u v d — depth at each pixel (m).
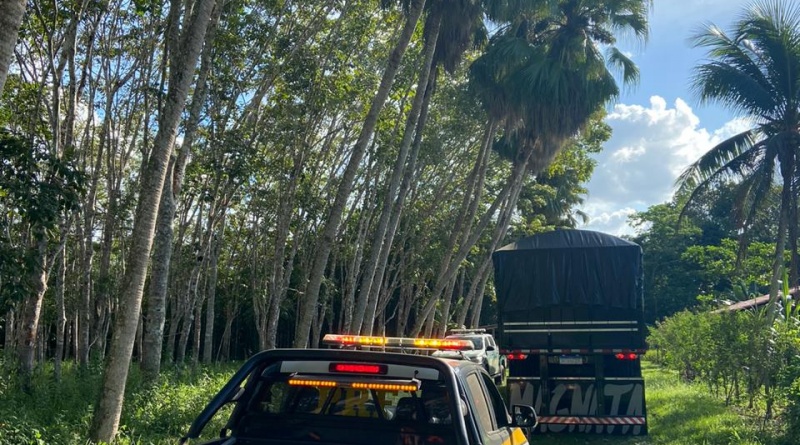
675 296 56.19
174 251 28.66
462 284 44.62
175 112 9.72
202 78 14.69
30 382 13.63
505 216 29.64
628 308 12.84
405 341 6.07
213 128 18.42
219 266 39.88
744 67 21.22
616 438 12.31
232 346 50.25
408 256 40.16
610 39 24.22
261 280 31.58
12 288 10.34
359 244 29.95
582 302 12.91
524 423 6.07
